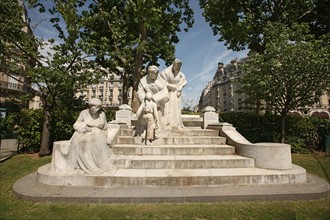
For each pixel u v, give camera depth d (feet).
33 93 30.91
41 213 11.88
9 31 25.95
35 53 26.45
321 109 135.03
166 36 42.34
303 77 27.84
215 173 16.55
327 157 28.43
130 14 41.52
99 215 11.62
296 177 16.48
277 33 31.14
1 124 32.32
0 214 11.84
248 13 43.14
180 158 19.13
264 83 27.99
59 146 16.63
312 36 30.32
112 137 20.83
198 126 30.99
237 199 13.62
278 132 34.04
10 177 18.99
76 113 34.32
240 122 35.73
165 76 27.22
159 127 24.40
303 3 39.40
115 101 173.78
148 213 11.88
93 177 15.42
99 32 42.68
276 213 12.07
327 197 14.46
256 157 18.83
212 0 44.65
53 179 15.49
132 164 18.04
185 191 14.32
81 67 29.14
